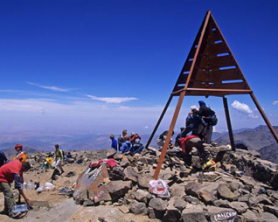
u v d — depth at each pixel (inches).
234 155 386.9
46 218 259.9
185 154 372.2
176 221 225.0
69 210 269.3
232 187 268.5
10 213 270.8
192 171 340.2
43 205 294.7
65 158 700.0
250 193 267.4
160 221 231.9
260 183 310.7
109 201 274.1
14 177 281.4
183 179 307.7
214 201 242.5
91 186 289.1
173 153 403.2
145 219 234.8
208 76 386.3
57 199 314.8
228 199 249.0
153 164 359.9
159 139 488.4
